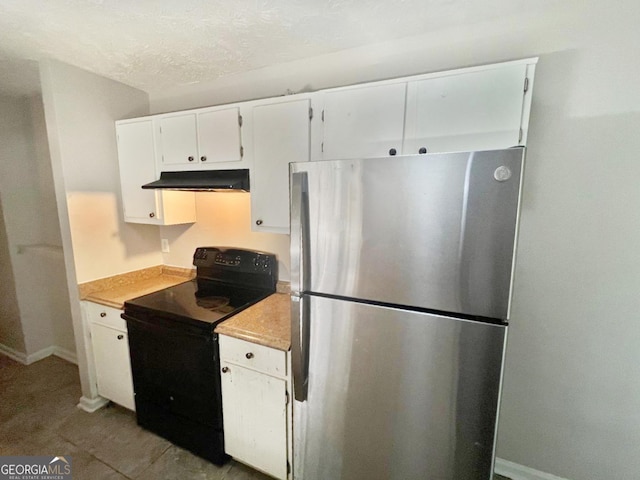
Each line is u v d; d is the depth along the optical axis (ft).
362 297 3.53
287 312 5.65
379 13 4.35
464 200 2.97
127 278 7.52
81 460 5.66
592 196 4.35
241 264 6.91
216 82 6.86
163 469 5.49
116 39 5.03
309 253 3.73
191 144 6.16
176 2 4.03
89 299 6.58
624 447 4.61
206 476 5.38
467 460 3.37
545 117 4.43
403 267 3.30
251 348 4.84
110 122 6.94
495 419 3.17
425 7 4.21
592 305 4.55
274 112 5.28
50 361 8.95
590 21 4.09
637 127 4.04
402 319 3.36
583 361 4.70
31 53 5.57
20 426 6.47
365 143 4.70
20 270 8.46
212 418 5.36
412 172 3.12
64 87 6.07
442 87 4.18
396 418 3.60
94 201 6.74
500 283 2.95
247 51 5.51
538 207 4.64
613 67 4.06
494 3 4.14
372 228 3.37
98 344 6.68
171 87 7.38
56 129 6.02
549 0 4.08
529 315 4.91
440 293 3.19
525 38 4.42
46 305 9.06
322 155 5.02
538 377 4.98
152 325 5.59
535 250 4.74
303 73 5.94
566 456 4.98
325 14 4.37
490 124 4.02
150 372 5.90
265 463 5.09
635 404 4.49
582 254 4.51
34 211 8.68
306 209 3.66
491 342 3.05
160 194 6.73
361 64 5.46
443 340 3.23
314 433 4.14
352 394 3.77
